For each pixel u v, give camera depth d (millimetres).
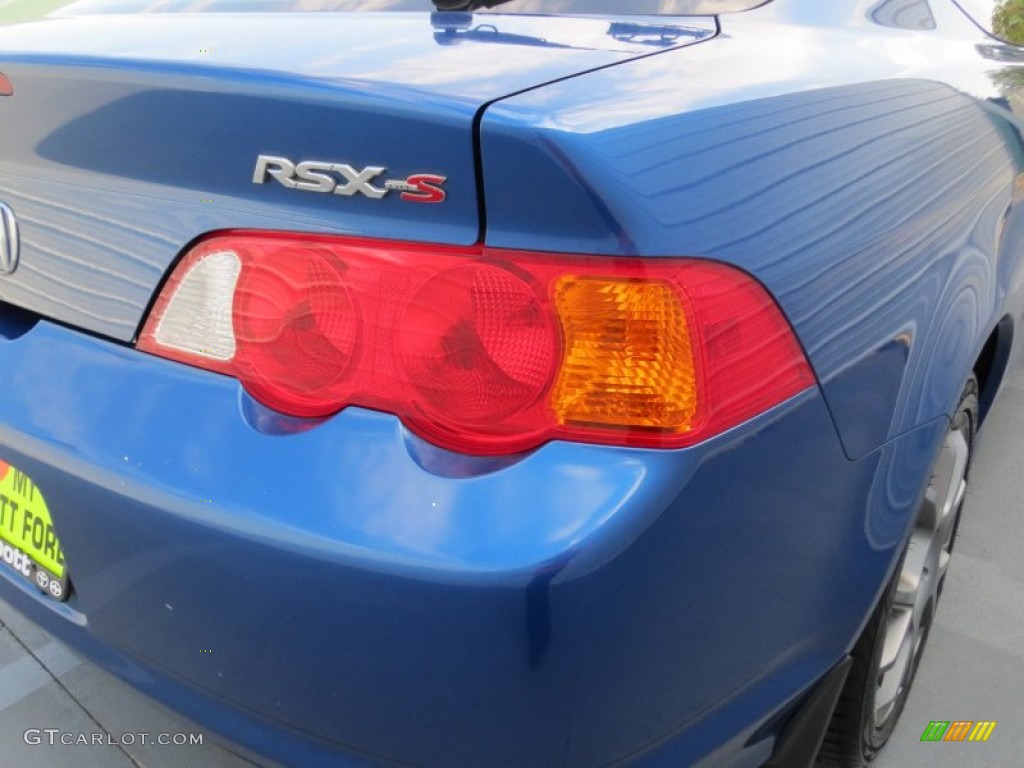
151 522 1098
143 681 1256
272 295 1059
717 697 1120
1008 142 1798
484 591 928
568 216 926
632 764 1073
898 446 1304
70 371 1231
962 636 2102
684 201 973
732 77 1182
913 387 1339
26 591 1423
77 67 1131
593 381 954
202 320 1119
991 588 2254
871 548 1271
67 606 1361
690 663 1060
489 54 1160
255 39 1261
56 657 2035
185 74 1041
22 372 1281
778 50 1361
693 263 967
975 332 1622
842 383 1151
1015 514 2539
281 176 1025
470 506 956
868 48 1546
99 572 1215
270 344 1069
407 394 1006
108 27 1476
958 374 1523
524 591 922
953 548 2221
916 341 1342
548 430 971
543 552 922
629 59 1186
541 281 948
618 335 945
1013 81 1896
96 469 1146
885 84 1401
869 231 1236
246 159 1043
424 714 1012
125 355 1195
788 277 1070
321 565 981
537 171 909
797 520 1119
